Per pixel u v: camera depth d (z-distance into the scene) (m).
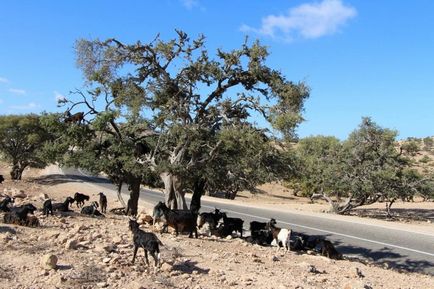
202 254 14.24
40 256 10.96
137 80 20.03
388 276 16.70
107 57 19.38
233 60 19.31
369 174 45.31
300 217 35.47
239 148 19.16
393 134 46.88
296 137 17.62
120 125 23.69
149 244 11.24
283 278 12.39
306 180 47.75
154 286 9.89
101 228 16.41
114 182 27.28
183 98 19.81
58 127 21.08
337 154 48.12
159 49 19.06
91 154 22.66
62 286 9.23
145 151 22.23
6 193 27.83
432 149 96.88
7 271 9.77
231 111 19.62
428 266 21.47
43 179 52.81
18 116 48.91
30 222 14.73
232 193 58.53
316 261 17.11
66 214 19.36
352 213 49.28
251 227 22.25
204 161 19.83
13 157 50.44
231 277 11.73
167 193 20.06
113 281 9.90
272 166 20.91
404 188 45.62
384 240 27.11
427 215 49.53
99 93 20.89
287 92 18.20
